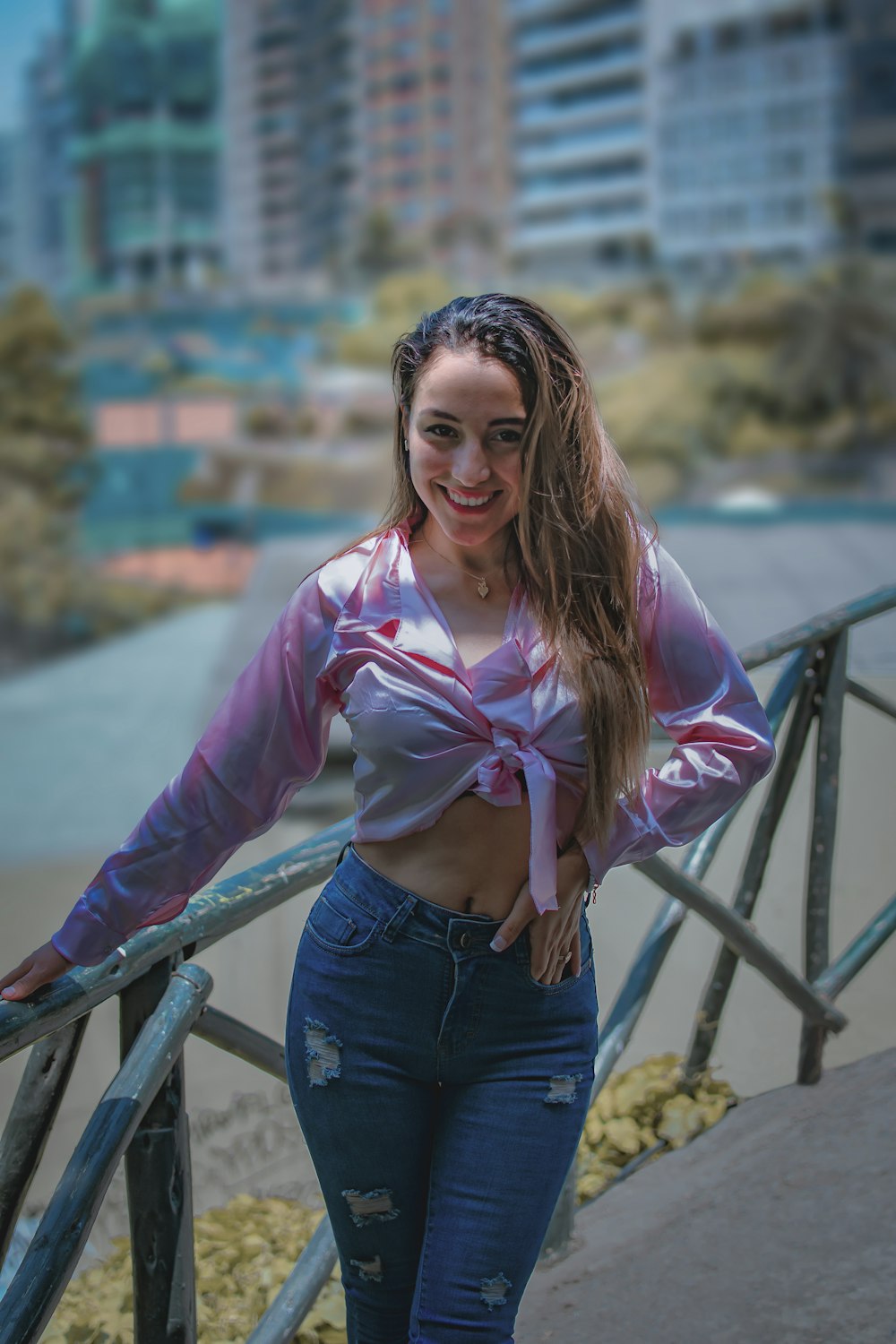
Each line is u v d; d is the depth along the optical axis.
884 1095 2.37
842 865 3.34
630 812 1.42
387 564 1.47
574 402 1.42
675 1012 3.80
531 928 1.39
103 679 47.69
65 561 69.94
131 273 95.38
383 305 92.12
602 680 1.39
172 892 1.48
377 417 78.25
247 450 77.31
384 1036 1.41
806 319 72.62
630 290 86.44
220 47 97.69
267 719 1.48
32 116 99.69
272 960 5.21
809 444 70.06
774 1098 2.49
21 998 1.38
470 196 98.00
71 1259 1.25
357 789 1.45
